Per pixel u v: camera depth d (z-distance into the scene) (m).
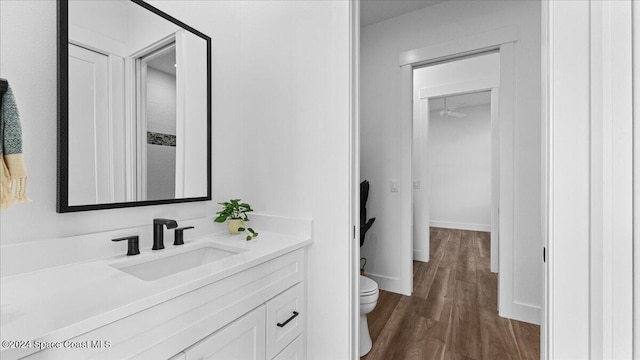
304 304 1.34
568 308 0.84
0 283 0.79
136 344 0.68
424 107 3.78
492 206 3.17
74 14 0.99
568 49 0.84
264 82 1.57
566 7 0.84
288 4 1.48
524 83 2.06
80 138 1.00
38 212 0.92
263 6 1.58
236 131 1.64
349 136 1.28
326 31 1.35
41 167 0.93
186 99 1.37
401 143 2.59
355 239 1.31
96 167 1.04
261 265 1.07
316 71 1.38
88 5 1.03
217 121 1.54
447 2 2.38
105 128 1.08
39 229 0.92
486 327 2.00
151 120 1.23
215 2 1.53
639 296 0.63
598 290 0.76
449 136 5.93
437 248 4.30
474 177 5.70
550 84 0.86
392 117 2.63
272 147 1.53
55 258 0.92
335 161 1.31
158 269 1.11
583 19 0.82
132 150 1.16
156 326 0.72
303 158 1.41
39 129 0.93
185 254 1.22
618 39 0.68
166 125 1.28
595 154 0.77
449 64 3.48
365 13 2.56
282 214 1.48
